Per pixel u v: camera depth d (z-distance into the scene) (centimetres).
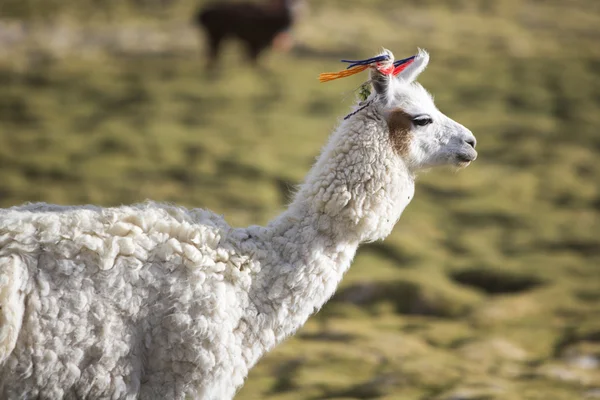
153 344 1772
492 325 4381
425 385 3369
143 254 1794
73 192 6981
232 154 8362
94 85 11325
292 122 9962
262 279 1919
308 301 1944
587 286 5100
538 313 4597
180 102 10769
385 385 3366
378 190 1983
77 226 1772
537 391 3278
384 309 4734
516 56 13825
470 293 5009
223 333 1802
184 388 1784
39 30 14250
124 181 7369
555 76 12519
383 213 1995
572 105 11062
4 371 1650
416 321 4531
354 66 2019
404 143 2031
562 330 4244
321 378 3472
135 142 8681
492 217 6906
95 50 13412
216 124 9706
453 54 13688
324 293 1966
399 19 16750
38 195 6831
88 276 1734
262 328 1894
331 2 17988
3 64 12081
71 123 9550
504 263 5584
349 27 15525
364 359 3741
